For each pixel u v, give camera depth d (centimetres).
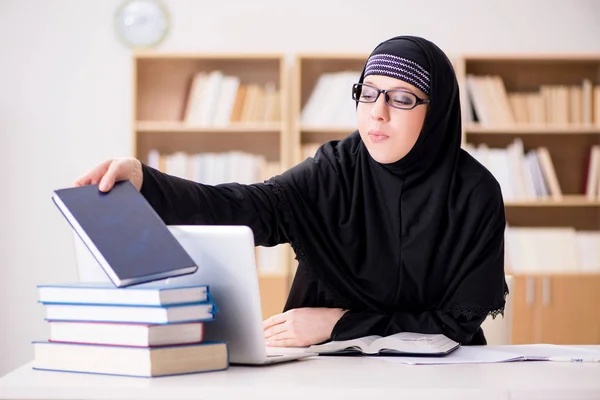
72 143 511
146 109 502
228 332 139
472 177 189
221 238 137
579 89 488
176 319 125
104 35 510
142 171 155
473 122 482
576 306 466
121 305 126
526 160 483
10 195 509
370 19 507
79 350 129
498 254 186
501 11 505
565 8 505
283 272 475
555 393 117
